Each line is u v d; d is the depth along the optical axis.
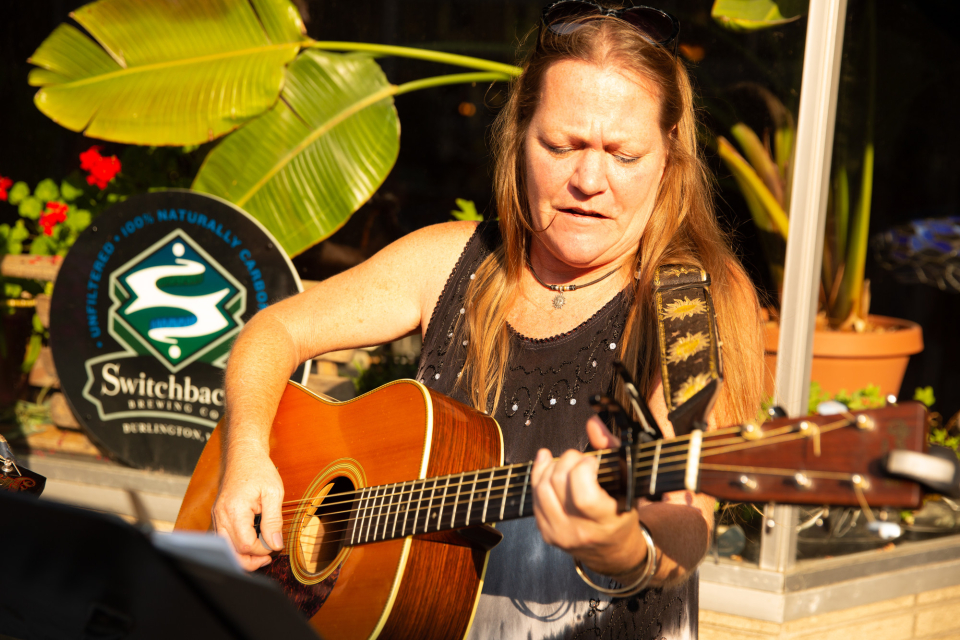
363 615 1.39
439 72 3.17
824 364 2.91
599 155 1.31
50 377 3.54
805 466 0.93
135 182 3.56
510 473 1.26
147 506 3.15
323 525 1.56
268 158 3.21
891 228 3.27
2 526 1.00
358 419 1.61
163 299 3.07
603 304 1.43
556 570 1.35
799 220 2.23
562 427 1.39
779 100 2.38
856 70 2.83
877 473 0.88
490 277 1.55
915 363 3.36
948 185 3.29
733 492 0.97
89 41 3.26
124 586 0.99
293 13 3.11
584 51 1.31
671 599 1.31
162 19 3.16
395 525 1.38
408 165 3.25
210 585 0.92
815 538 2.41
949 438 2.97
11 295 3.58
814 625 2.33
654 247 1.39
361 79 3.17
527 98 1.44
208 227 2.97
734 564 2.34
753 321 1.32
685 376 1.20
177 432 3.11
